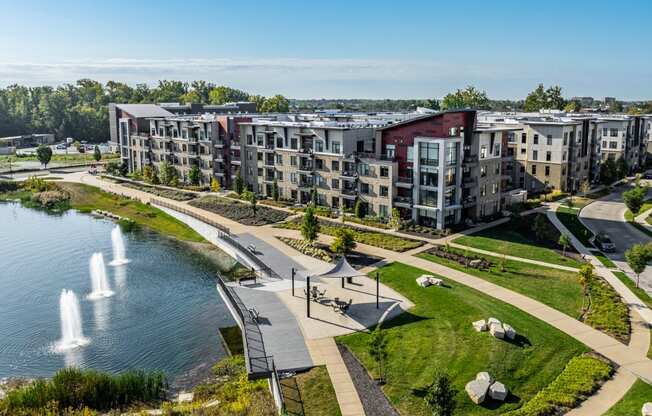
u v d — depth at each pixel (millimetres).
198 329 54031
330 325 48750
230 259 76438
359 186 89688
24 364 47938
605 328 45656
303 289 58125
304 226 72500
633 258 55125
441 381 33188
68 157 180125
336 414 35531
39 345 51406
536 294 53812
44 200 116438
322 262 67312
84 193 122500
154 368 46750
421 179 81938
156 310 59031
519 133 110125
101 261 76625
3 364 48000
